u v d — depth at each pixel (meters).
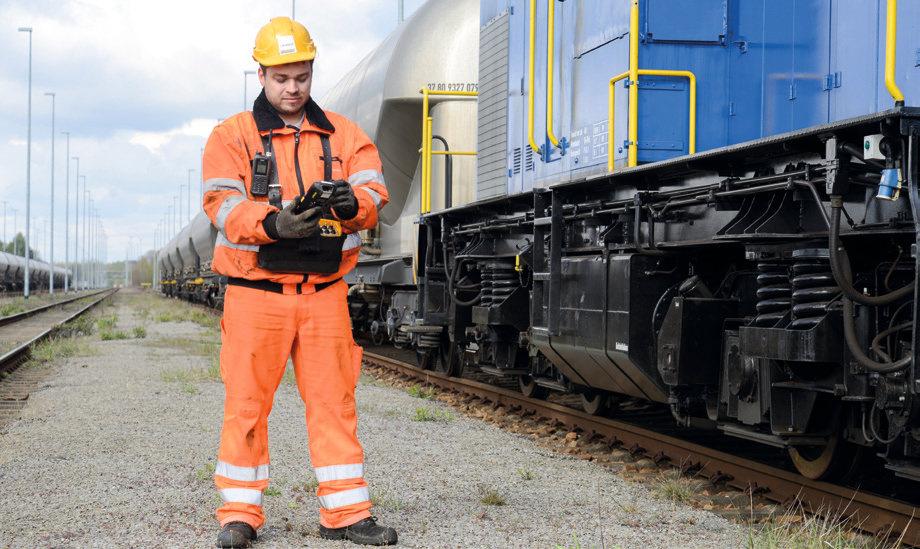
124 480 5.88
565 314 7.33
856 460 5.32
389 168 14.09
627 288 6.39
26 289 53.44
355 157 4.54
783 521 4.87
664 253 6.31
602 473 6.33
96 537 4.52
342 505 4.42
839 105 6.00
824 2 6.21
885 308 4.61
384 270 13.16
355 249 4.54
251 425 4.37
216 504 5.20
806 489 5.29
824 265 4.82
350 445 4.49
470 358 11.45
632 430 7.10
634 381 6.68
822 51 6.21
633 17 6.79
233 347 4.35
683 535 4.68
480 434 7.95
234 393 4.36
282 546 4.33
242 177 4.38
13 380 12.68
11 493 5.52
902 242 4.55
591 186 7.10
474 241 9.95
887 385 4.39
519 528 4.74
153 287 126.75
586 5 7.97
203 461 6.55
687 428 8.04
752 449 7.05
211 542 4.40
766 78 6.77
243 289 4.34
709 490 5.80
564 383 8.31
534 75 8.91
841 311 4.70
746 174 5.40
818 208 4.81
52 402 10.19
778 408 5.10
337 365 4.45
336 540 4.45
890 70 4.73
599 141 7.57
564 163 8.29
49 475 6.08
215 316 32.78
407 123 13.14
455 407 9.86
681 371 5.90
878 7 5.67
